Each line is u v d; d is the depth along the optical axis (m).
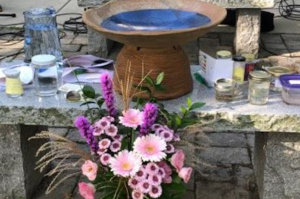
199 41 4.83
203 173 2.67
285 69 2.46
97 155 2.04
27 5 6.15
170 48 2.21
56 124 2.23
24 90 2.35
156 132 2.03
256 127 2.17
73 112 2.19
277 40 4.88
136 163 1.93
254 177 2.64
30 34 2.79
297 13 5.68
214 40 4.85
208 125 2.18
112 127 2.04
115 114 2.10
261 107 2.20
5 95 2.30
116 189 2.01
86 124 2.01
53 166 2.73
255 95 2.21
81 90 2.25
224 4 4.10
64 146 2.23
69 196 2.51
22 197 2.46
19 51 4.60
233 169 2.71
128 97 2.08
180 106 2.20
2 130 2.35
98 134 2.02
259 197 2.46
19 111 2.21
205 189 2.54
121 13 2.47
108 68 2.60
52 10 2.92
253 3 4.09
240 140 3.01
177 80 2.24
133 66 2.21
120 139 2.04
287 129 2.16
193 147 2.15
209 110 2.17
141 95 2.19
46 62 2.26
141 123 1.98
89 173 1.97
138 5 2.53
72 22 5.38
